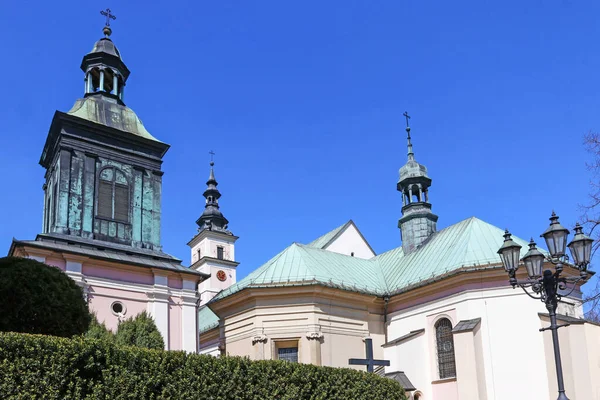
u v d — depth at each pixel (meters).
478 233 32.09
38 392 13.09
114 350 14.89
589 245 15.57
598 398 25.23
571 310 29.17
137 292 29.91
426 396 29.73
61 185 30.27
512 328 27.95
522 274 28.53
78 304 16.77
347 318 31.78
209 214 77.94
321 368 19.33
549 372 26.41
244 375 17.22
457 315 29.45
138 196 32.78
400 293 32.59
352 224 45.69
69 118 31.23
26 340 13.38
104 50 35.12
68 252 28.05
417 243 37.44
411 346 30.92
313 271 31.86
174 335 30.30
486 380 27.66
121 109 34.28
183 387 15.66
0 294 15.41
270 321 30.50
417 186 38.94
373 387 20.55
